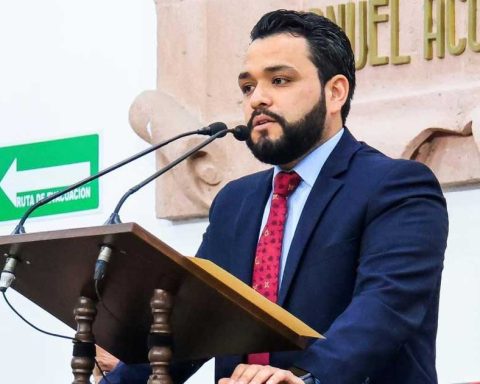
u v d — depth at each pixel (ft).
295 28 19.52
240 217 19.48
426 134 26.35
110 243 15.52
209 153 28.96
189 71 29.86
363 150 19.42
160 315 16.12
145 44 30.76
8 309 31.73
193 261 15.70
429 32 26.73
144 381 18.94
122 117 30.78
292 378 16.15
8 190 32.12
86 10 31.71
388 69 27.09
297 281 18.38
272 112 19.11
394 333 17.35
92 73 31.42
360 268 18.04
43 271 16.78
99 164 30.94
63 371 30.89
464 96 26.16
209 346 17.42
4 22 32.81
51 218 31.42
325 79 19.49
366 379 17.16
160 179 29.58
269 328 16.34
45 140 31.83
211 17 29.78
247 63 19.43
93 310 17.06
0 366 31.58
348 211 18.51
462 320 25.77
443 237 18.49
